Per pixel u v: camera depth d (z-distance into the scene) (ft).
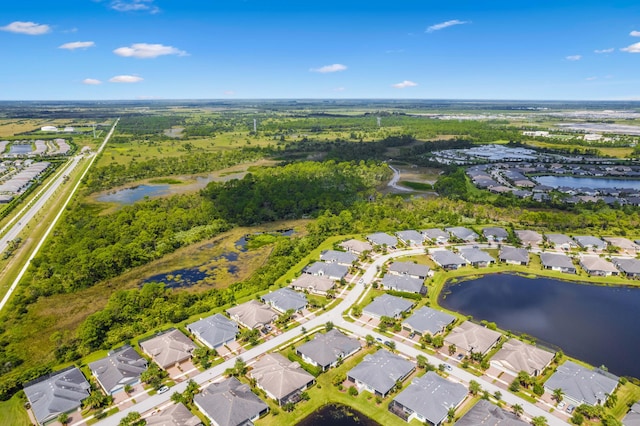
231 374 330.95
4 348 374.02
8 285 483.51
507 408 294.25
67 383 311.88
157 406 297.94
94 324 384.27
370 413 293.64
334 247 588.50
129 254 544.62
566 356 357.00
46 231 650.43
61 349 361.92
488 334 372.58
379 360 333.21
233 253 589.73
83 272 496.23
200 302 442.09
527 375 312.91
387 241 595.06
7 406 299.79
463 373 332.19
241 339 375.86
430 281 490.08
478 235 626.23
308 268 515.91
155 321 405.39
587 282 493.36
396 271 510.58
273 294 445.78
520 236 606.55
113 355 343.46
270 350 363.97
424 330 382.63
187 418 277.64
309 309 430.20
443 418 282.97
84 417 288.51
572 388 303.27
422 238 606.96
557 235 606.55
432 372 322.55
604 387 304.71
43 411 284.41
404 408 294.66
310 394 312.09
